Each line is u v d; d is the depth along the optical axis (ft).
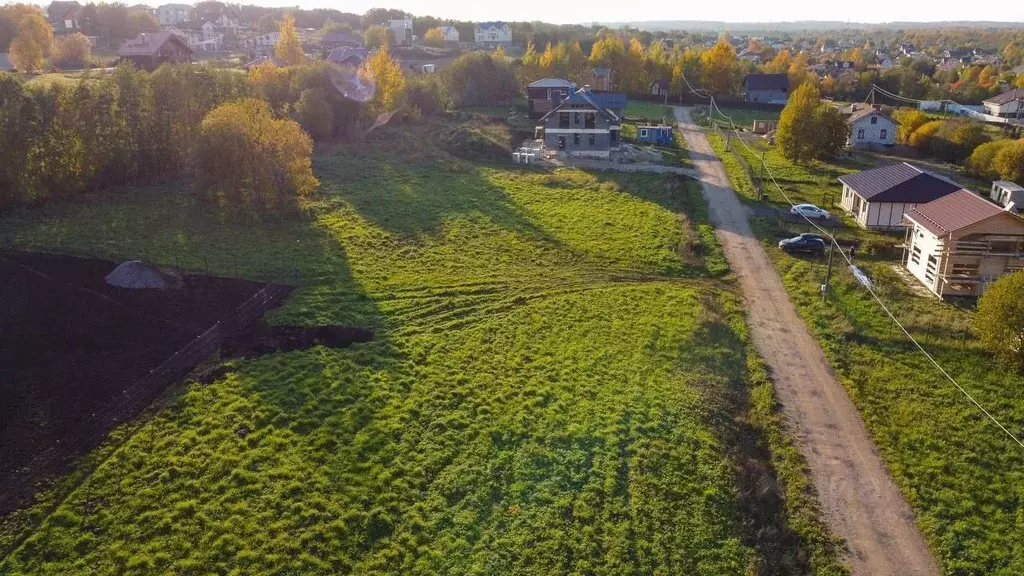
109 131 164.25
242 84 214.69
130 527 65.10
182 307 108.47
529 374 96.43
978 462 82.12
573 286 127.54
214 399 84.43
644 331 110.11
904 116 289.94
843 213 182.50
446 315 113.29
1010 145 222.89
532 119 304.30
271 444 77.41
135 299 109.40
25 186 144.25
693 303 121.08
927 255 132.87
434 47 525.34
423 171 203.92
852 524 73.15
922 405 92.84
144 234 137.59
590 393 92.32
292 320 106.63
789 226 166.81
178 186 168.45
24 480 69.05
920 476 79.87
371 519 68.33
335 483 72.79
